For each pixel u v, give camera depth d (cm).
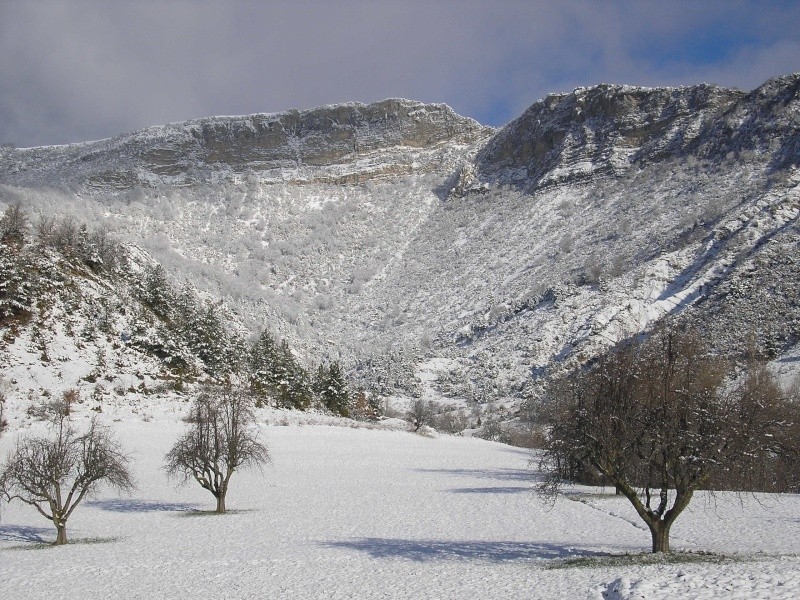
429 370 18362
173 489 4512
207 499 4188
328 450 6881
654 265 17462
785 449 2219
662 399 2123
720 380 3114
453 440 9481
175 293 10394
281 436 7412
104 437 3881
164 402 7238
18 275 7519
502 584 1919
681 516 3222
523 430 10531
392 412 13938
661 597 1515
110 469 3095
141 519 3541
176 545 2814
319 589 1983
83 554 2672
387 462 6288
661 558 2145
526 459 7119
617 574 1902
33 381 6569
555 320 17400
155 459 5347
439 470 5769
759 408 2125
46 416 5900
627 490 2175
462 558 2398
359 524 3281
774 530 2820
